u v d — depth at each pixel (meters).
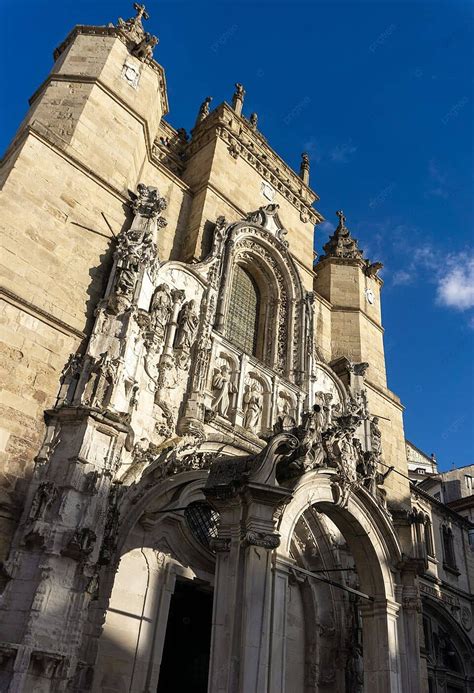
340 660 19.70
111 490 15.23
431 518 36.28
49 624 12.53
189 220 26.84
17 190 18.19
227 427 20.91
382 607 15.83
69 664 12.48
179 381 20.06
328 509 16.25
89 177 20.66
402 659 15.49
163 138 31.48
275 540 12.91
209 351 21.52
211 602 19.42
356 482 16.38
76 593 13.16
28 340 16.17
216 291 23.52
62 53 25.83
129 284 18.38
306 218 33.06
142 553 16.94
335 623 20.33
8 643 11.96
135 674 15.52
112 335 17.38
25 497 14.28
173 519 17.80
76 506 13.91
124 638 15.70
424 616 32.19
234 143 30.00
